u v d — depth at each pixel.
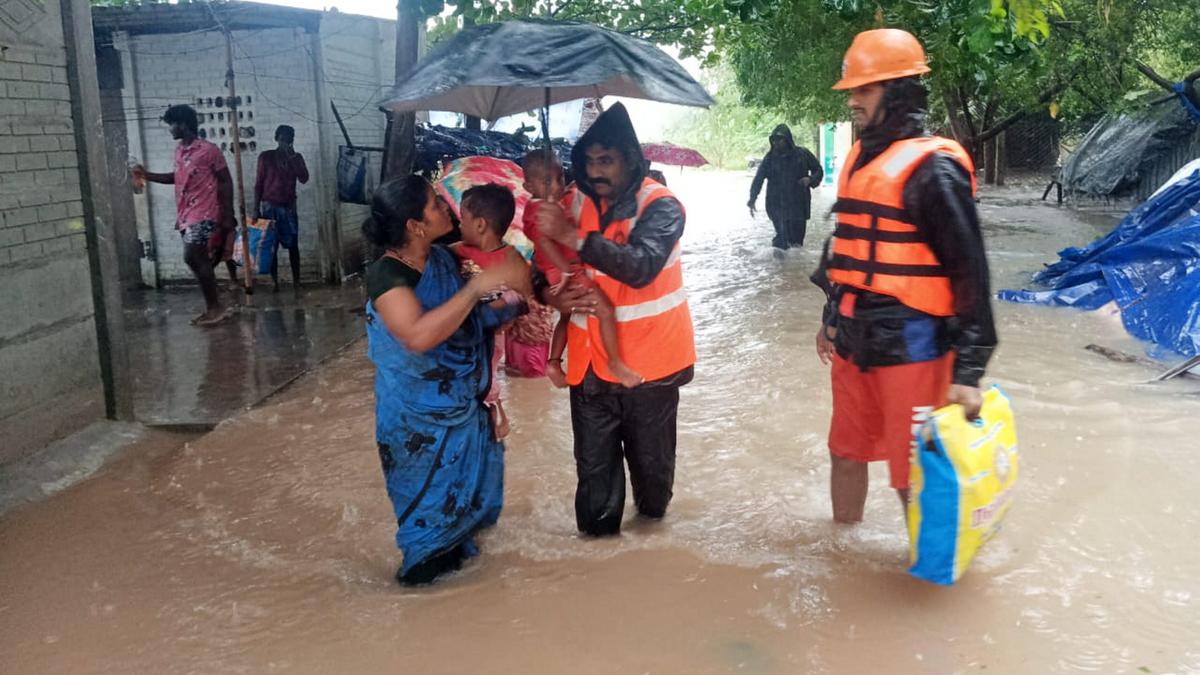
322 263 11.62
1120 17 14.18
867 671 3.20
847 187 3.79
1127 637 3.37
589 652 3.35
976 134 20.72
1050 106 16.28
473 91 4.59
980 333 3.50
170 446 5.82
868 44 3.64
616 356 3.91
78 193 5.66
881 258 3.65
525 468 5.25
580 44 3.56
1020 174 28.22
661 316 3.97
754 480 5.00
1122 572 3.84
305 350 8.08
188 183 9.02
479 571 4.00
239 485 5.09
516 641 3.43
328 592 3.86
